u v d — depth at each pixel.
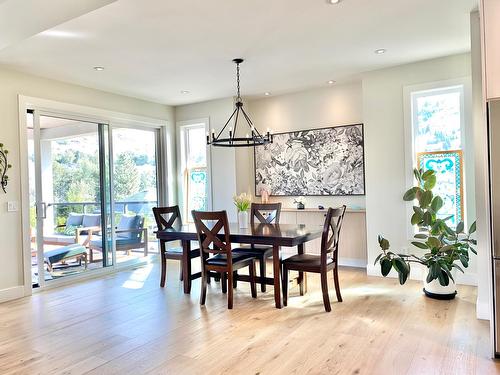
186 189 6.77
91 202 5.44
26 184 4.53
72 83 5.11
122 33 3.43
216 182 6.39
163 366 2.61
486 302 3.32
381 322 3.31
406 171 4.73
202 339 3.05
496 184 2.52
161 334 3.18
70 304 4.09
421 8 3.13
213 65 4.46
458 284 4.41
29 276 4.50
